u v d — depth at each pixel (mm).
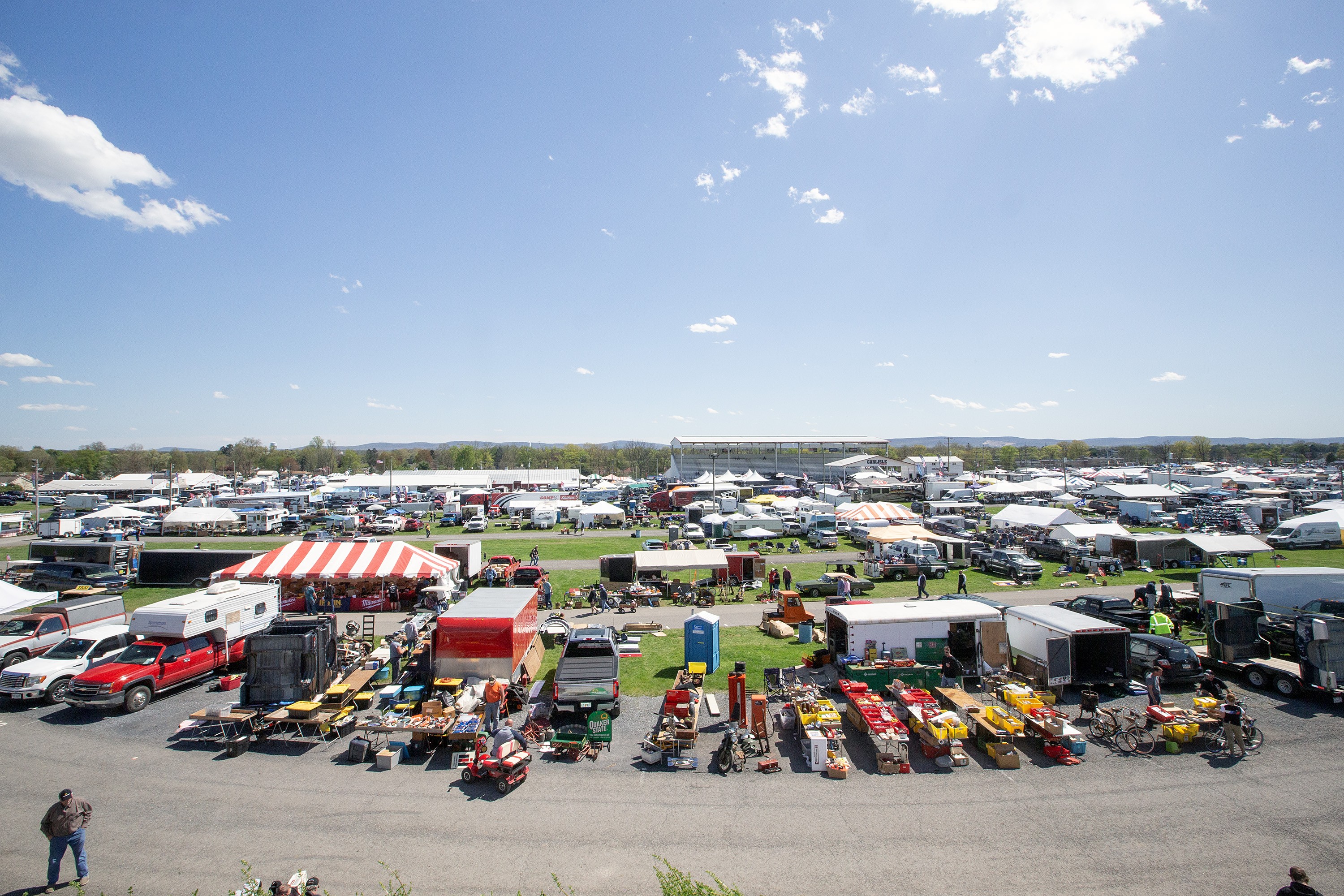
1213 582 21188
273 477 128000
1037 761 13477
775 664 20188
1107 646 17234
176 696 17469
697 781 12656
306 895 8070
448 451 176500
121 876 9586
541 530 60344
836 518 52625
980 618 18219
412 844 10484
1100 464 177750
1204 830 10844
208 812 11500
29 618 20391
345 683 16391
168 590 32562
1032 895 9164
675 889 7293
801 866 9844
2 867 9797
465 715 14555
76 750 14086
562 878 9555
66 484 90625
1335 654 16375
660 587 31625
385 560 29016
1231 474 97438
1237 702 14492
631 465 154750
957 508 62250
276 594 21156
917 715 14469
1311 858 10031
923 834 10734
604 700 15320
